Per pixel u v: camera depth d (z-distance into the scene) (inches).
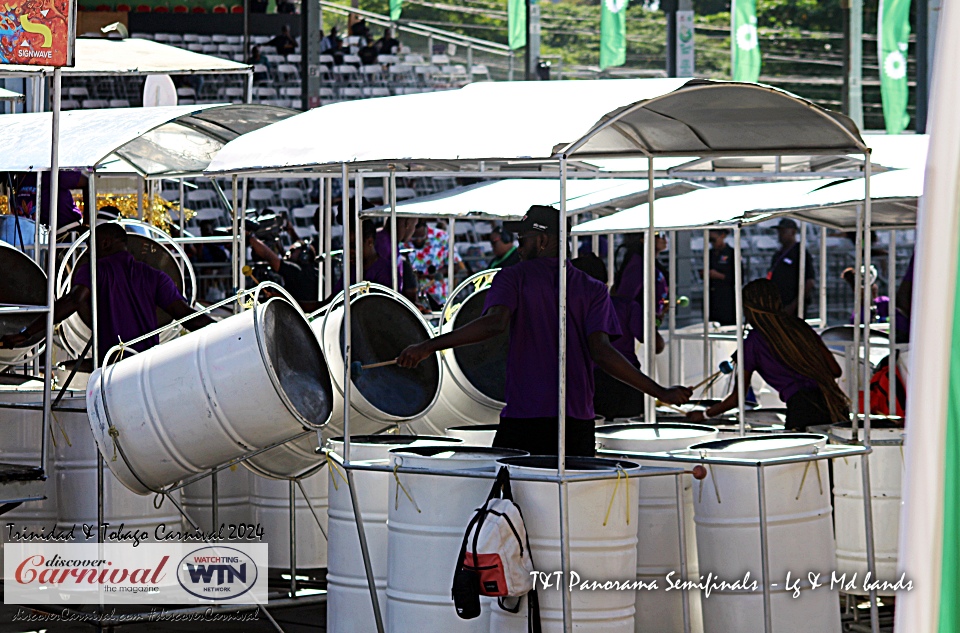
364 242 1406.3
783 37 4532.5
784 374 959.6
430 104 772.6
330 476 806.5
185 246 2027.6
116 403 826.8
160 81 1443.2
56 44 832.9
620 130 833.5
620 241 2178.9
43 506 981.8
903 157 1005.8
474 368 1000.9
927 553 341.7
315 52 3122.5
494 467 717.9
